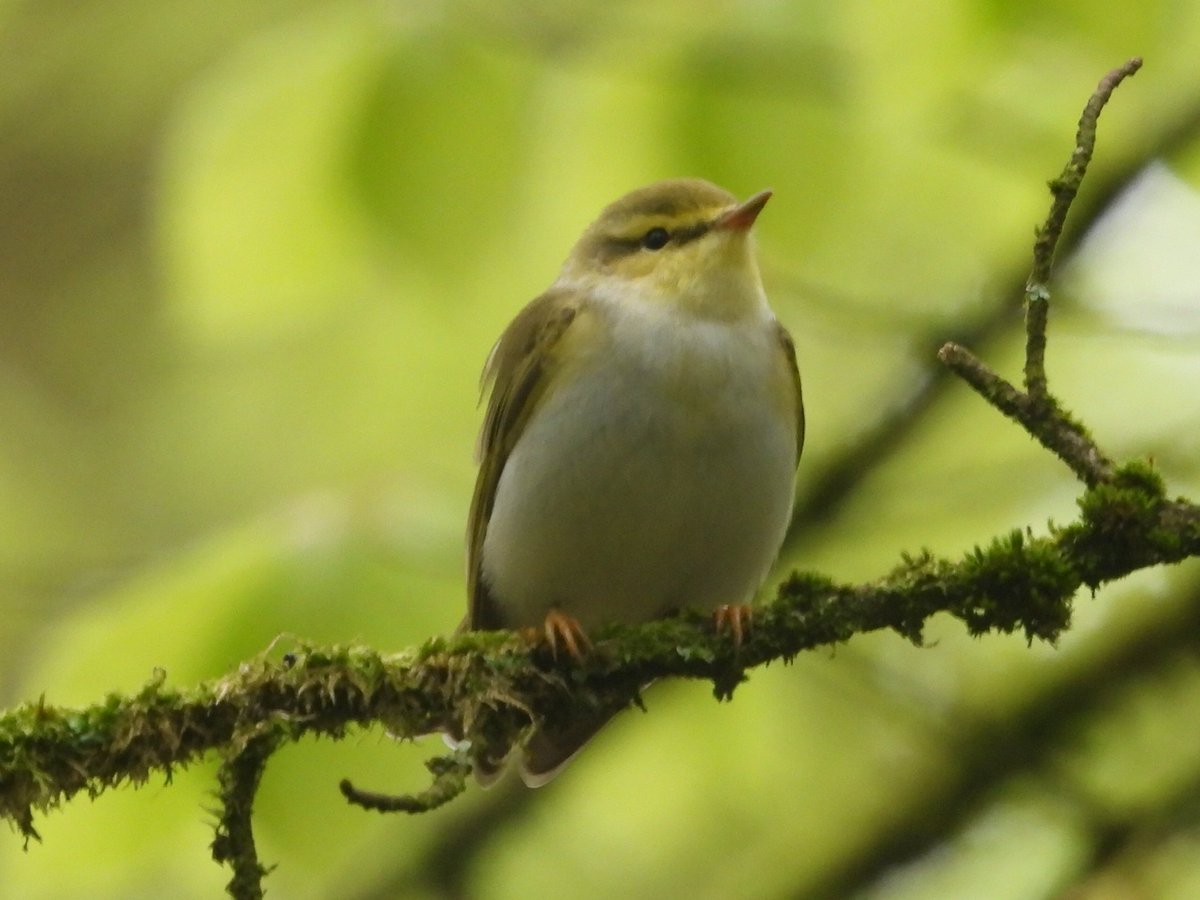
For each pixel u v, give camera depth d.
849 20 9.66
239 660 9.23
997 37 9.38
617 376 9.18
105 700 6.98
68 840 9.40
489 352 10.73
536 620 9.85
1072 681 11.65
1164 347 11.14
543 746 8.73
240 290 9.58
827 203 9.77
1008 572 7.17
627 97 9.62
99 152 14.11
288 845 9.66
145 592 9.39
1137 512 7.05
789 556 12.05
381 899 12.05
